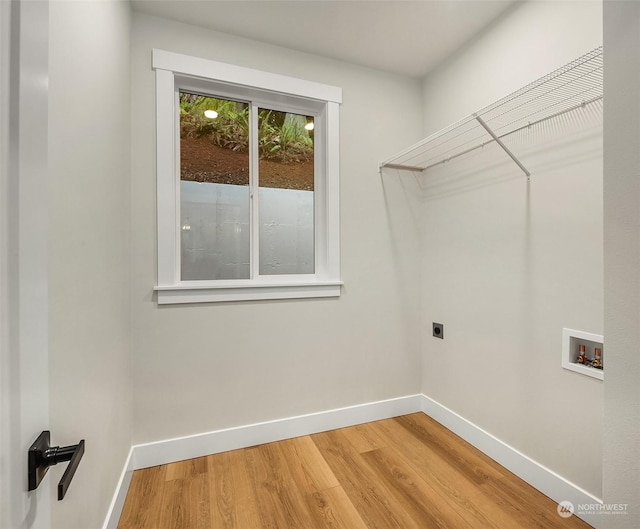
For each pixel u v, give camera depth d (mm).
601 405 1238
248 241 1941
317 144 2074
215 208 1869
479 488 1470
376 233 2135
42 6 428
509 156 1593
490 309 1720
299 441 1867
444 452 1755
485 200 1749
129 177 1529
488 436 1716
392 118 2166
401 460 1680
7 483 346
